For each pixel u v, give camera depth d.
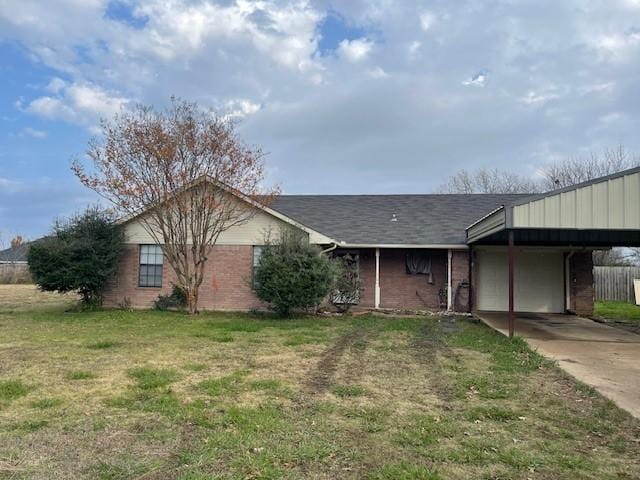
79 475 3.97
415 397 6.38
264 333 11.77
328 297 16.19
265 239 16.27
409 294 17.91
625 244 16.42
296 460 4.29
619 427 5.27
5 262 40.53
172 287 17.14
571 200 10.34
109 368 7.87
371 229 18.33
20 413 5.57
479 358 8.97
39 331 11.96
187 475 3.94
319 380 7.23
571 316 16.70
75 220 16.67
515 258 17.95
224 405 5.89
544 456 4.45
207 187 15.82
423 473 4.01
